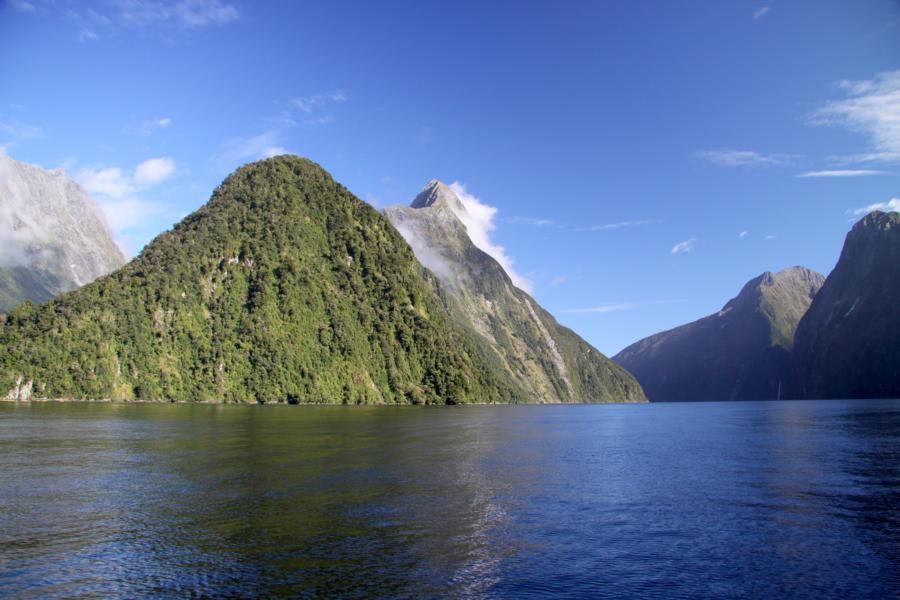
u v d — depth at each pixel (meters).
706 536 32.06
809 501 40.66
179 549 28.73
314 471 49.41
